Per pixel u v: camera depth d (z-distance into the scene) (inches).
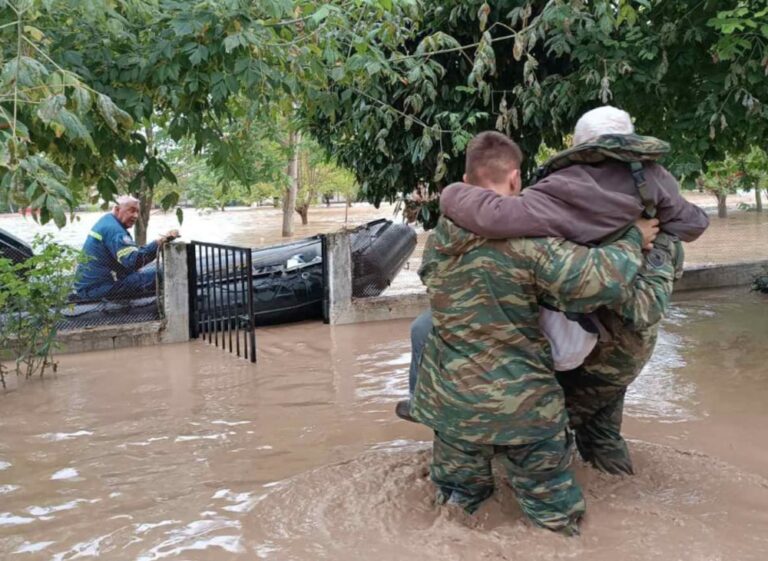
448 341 118.3
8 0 170.4
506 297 112.6
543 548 115.4
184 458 168.6
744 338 278.5
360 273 339.0
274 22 233.1
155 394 222.5
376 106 309.1
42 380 240.5
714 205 1294.3
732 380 222.7
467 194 113.0
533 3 283.6
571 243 110.2
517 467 118.6
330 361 262.4
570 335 120.3
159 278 295.4
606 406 140.9
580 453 146.9
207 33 219.1
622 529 121.3
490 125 316.8
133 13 223.9
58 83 159.9
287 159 684.1
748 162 433.1
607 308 121.2
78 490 151.4
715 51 244.8
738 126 268.8
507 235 110.0
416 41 315.9
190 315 300.0
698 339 279.1
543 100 282.0
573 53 267.6
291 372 247.0
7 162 144.0
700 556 112.8
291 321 336.5
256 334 312.5
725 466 148.4
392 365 255.0
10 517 138.9
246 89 229.9
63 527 134.0
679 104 274.7
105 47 221.6
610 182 112.7
